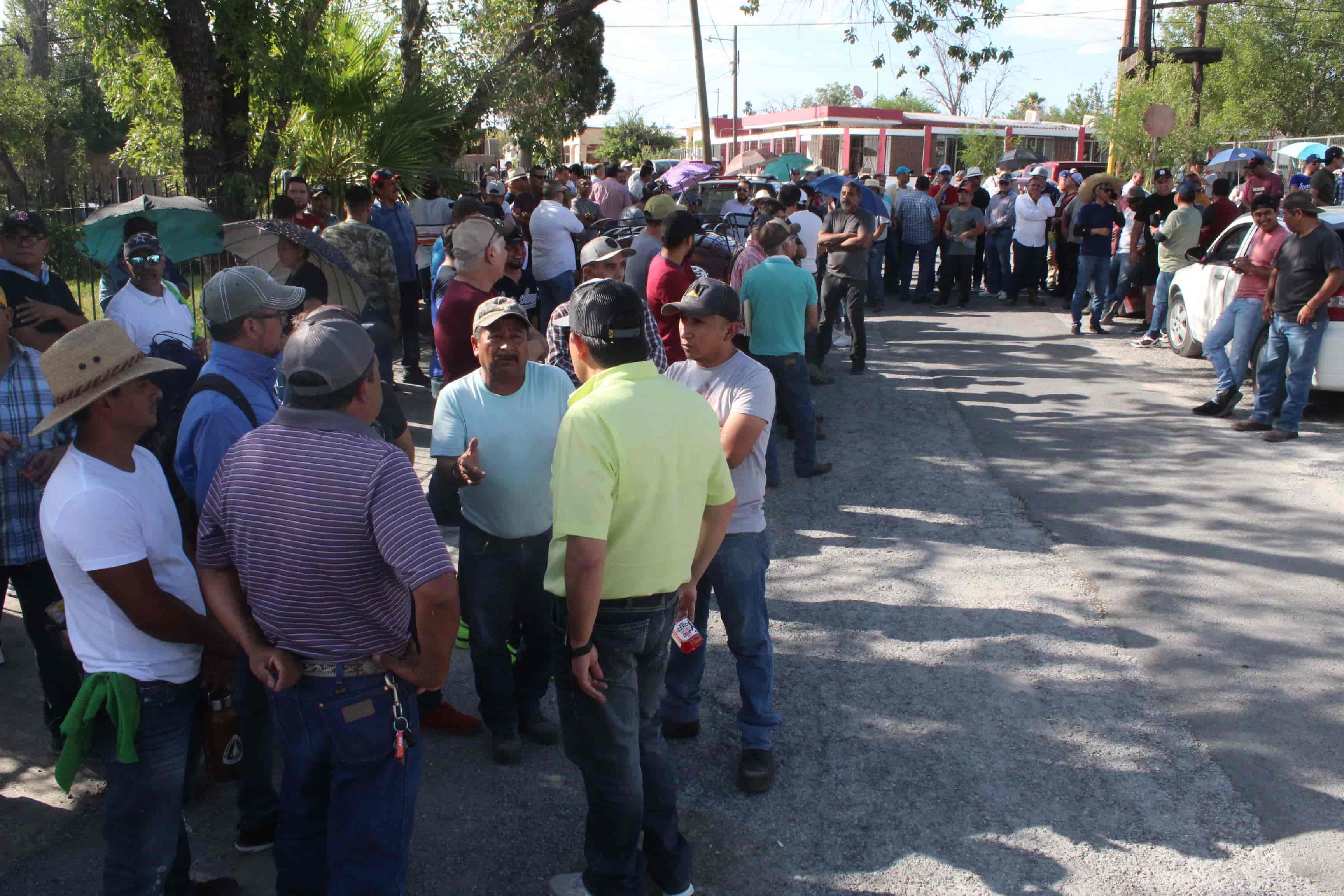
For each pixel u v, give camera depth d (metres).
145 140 11.51
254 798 3.17
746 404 3.43
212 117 10.41
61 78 27.22
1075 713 4.04
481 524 3.57
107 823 2.60
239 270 3.04
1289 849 3.23
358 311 5.27
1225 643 4.57
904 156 25.61
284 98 11.10
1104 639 4.64
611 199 15.19
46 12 25.80
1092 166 20.98
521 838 3.36
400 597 2.42
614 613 2.71
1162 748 3.79
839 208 9.93
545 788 3.64
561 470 2.60
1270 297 7.61
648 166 18.11
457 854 3.27
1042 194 15.27
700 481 2.77
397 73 14.30
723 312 3.43
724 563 3.49
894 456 7.49
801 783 3.64
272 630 2.37
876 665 4.45
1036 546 5.74
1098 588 5.18
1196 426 8.03
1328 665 4.36
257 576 2.32
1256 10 32.22
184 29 10.04
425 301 12.45
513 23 15.24
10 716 4.02
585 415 2.60
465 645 4.70
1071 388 9.41
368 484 2.27
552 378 3.62
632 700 2.78
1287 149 21.62
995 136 25.70
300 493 2.27
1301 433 7.79
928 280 15.07
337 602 2.32
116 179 8.74
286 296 3.10
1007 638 4.66
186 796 3.05
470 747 3.90
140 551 2.44
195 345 5.10
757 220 9.17
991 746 3.83
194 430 2.98
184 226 7.09
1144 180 17.97
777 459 6.84
